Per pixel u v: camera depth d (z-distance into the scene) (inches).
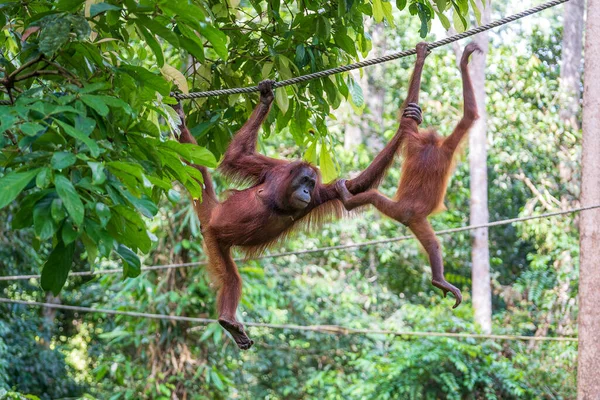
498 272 698.2
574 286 549.0
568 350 493.4
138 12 136.0
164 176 138.4
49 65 139.3
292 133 211.9
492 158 625.0
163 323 417.7
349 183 187.5
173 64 234.7
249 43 206.7
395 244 613.3
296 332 608.7
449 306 510.0
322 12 197.2
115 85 137.6
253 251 189.6
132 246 126.6
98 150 109.2
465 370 458.6
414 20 681.0
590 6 331.3
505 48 636.7
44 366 567.8
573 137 614.5
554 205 623.5
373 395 480.4
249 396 625.0
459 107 618.2
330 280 601.6
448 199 688.4
